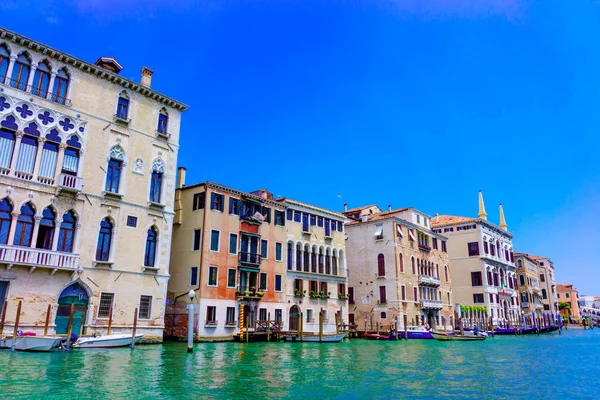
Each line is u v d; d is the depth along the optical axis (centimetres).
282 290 3556
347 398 1340
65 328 2191
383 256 4541
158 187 2695
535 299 7681
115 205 2438
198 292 2941
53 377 1401
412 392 1458
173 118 2819
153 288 2552
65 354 1902
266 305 3394
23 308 2059
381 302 4453
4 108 2111
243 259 3272
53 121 2259
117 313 2373
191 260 3062
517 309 6662
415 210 5116
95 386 1312
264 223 3516
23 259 2058
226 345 2747
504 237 6731
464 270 5900
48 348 1920
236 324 3122
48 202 2188
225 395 1295
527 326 6538
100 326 2298
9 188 2078
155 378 1485
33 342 1891
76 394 1204
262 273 3419
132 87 2602
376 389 1488
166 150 2745
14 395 1159
